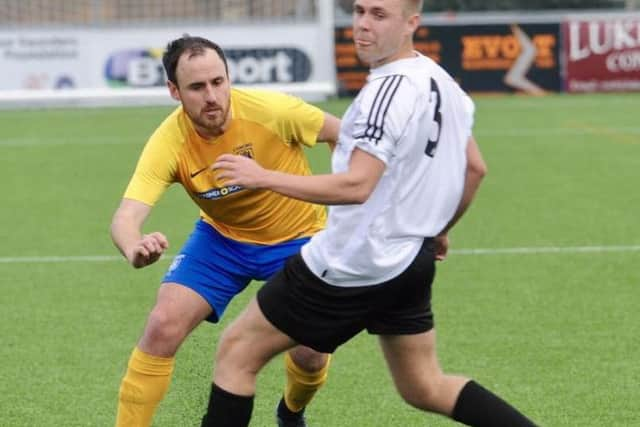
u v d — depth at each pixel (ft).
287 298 40.22
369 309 40.06
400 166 38.65
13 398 58.08
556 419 54.29
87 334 70.03
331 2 219.41
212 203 48.37
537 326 70.69
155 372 46.52
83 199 121.80
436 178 39.52
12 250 96.02
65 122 193.06
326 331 40.32
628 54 227.81
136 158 151.84
